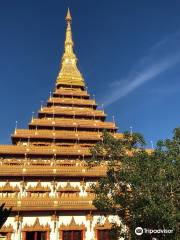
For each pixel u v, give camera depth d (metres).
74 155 63.28
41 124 69.81
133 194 36.28
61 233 52.47
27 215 52.44
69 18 98.19
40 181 57.88
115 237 39.81
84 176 58.38
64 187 57.84
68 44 93.56
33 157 62.31
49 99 78.69
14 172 56.50
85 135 68.38
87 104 79.25
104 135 41.19
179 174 35.03
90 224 53.56
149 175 35.53
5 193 56.16
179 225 33.78
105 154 41.84
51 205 52.38
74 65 90.44
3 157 61.25
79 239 53.12
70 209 52.78
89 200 53.84
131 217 37.19
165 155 36.97
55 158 63.09
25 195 56.44
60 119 72.69
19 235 51.03
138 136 40.00
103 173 58.72
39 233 52.34
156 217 33.69
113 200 38.72
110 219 54.25
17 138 66.31
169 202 34.31
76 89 86.38
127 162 37.78
